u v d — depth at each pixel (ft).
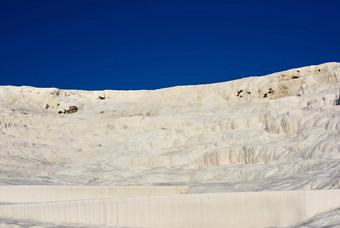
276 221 102.99
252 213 104.53
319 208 101.24
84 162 211.82
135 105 297.33
